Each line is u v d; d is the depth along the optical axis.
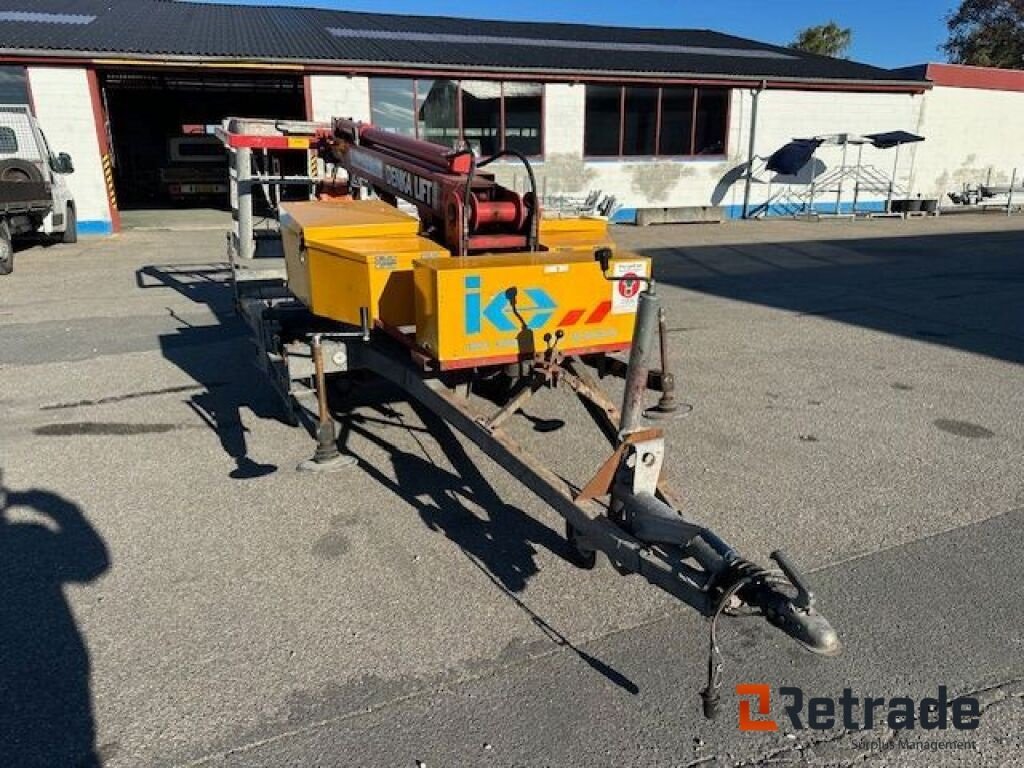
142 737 2.46
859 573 3.40
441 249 3.99
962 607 3.15
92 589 3.27
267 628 3.02
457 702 2.63
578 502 2.97
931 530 3.78
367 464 4.55
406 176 4.83
